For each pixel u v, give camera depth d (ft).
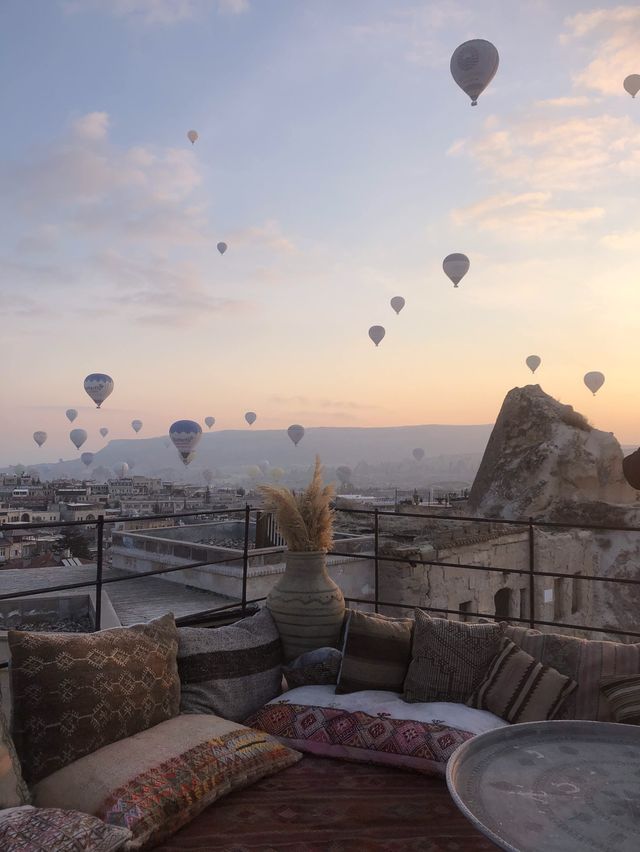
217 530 42.73
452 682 10.25
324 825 8.01
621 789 6.16
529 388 64.85
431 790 8.89
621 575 50.24
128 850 7.06
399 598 34.37
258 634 11.78
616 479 58.54
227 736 9.27
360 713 10.10
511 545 42.70
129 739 8.80
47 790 7.93
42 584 32.35
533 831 5.41
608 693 9.59
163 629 10.27
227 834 7.81
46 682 8.42
